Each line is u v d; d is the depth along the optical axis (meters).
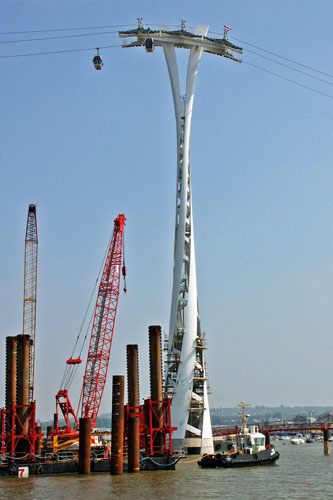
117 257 162.75
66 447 131.88
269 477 98.12
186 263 181.25
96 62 109.12
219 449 178.75
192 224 181.75
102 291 161.88
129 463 105.12
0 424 118.00
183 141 182.50
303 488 84.81
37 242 176.88
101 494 81.56
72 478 101.06
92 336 161.50
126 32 177.12
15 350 122.44
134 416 106.50
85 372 161.00
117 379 104.69
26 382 114.25
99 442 139.38
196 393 176.00
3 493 85.00
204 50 186.25
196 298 179.25
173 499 76.38
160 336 116.88
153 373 114.75
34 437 112.94
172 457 110.31
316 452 179.88
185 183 181.12
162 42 183.12
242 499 75.75
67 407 163.38
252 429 126.62
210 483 90.75
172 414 168.25
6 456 110.94
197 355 177.50
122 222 163.62
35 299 175.38
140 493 81.62
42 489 88.00
